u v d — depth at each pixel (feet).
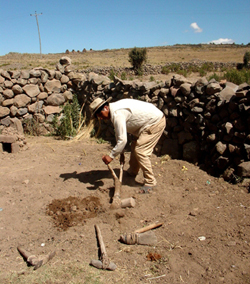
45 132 25.57
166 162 16.60
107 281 8.18
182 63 84.53
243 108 13.23
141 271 8.54
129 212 11.53
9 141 19.66
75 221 11.23
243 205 11.68
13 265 8.95
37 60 114.52
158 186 13.62
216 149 14.10
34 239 10.24
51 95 25.91
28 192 13.58
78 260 9.08
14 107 24.53
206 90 14.99
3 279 8.35
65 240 10.13
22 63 95.09
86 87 25.04
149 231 10.04
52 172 15.83
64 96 26.76
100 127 23.18
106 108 12.32
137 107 12.34
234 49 172.35
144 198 12.62
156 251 9.37
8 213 11.85
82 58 126.21
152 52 160.15
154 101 18.24
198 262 8.69
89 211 11.87
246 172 13.10
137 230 10.32
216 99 14.62
